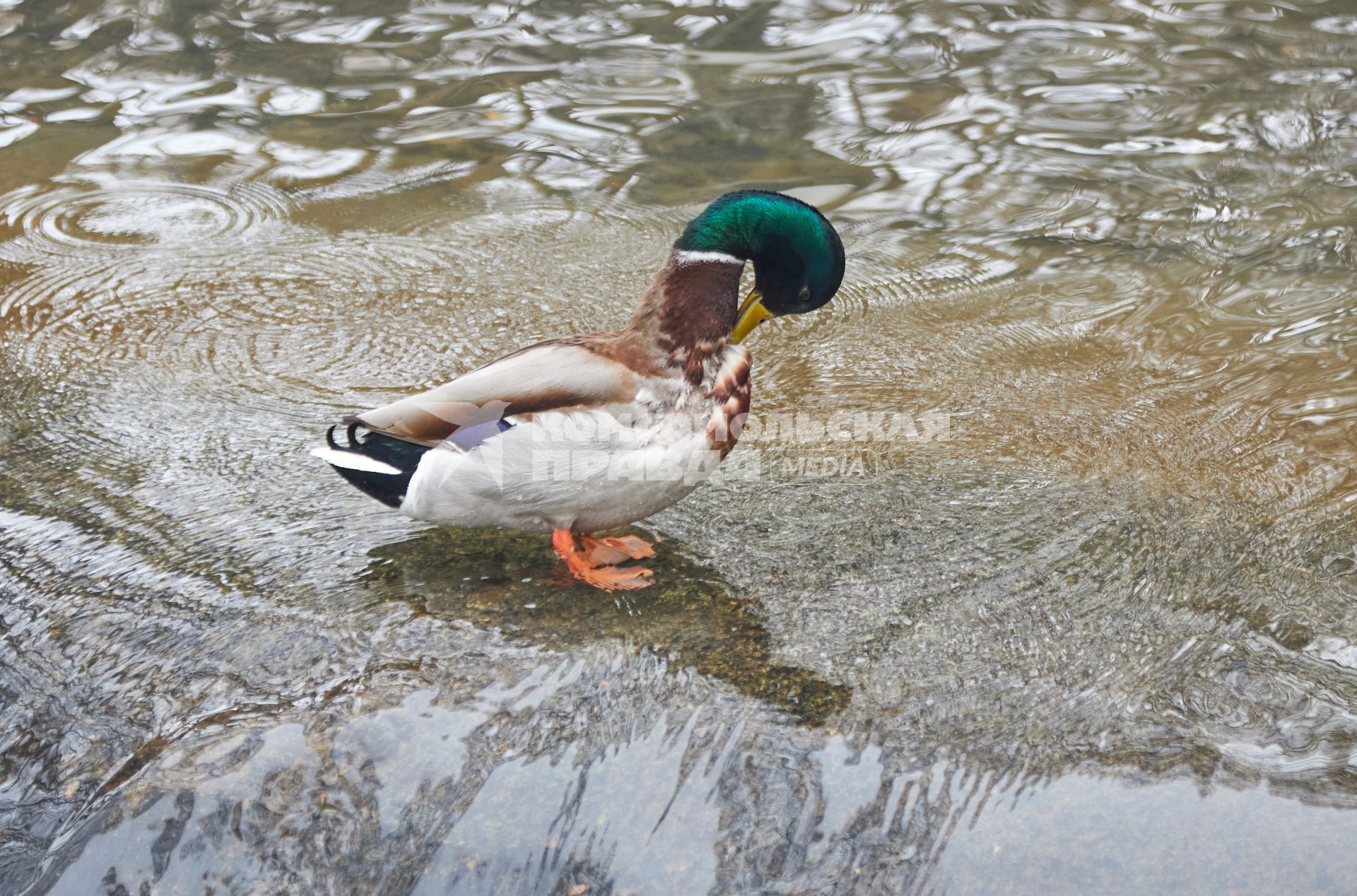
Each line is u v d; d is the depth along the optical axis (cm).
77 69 764
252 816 239
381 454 287
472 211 593
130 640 279
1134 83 738
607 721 254
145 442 369
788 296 310
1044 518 327
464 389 274
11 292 497
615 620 282
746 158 650
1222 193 606
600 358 278
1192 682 263
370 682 263
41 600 294
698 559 306
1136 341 474
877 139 670
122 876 233
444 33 829
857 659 269
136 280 512
